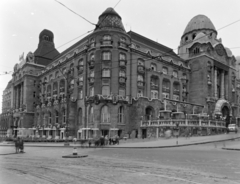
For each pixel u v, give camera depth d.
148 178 10.99
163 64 61.72
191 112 60.00
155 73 58.75
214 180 10.52
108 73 49.75
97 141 34.81
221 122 50.19
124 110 49.53
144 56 56.44
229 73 75.38
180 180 10.54
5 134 91.75
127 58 52.28
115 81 49.38
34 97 77.75
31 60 80.00
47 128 63.53
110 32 50.41
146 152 23.64
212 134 45.53
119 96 49.00
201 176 11.38
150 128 45.97
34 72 78.88
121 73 50.91
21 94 80.19
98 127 47.19
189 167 14.00
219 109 63.50
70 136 54.66
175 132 40.41
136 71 54.09
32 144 41.50
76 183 10.20
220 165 14.68
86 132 49.62
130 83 52.19
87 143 39.94
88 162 16.52
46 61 83.69
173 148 27.61
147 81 56.44
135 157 19.48
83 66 55.00
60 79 65.06
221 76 72.94
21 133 73.25
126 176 11.48
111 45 49.91
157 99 53.72
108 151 25.81
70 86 59.50
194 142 32.38
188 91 68.00
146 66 56.94
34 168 14.19
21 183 10.24
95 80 49.66
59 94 64.88
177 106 56.66
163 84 61.31
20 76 82.94
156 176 11.41
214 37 75.56
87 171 12.93
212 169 13.29
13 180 10.83
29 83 77.25
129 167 14.13
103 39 50.34
